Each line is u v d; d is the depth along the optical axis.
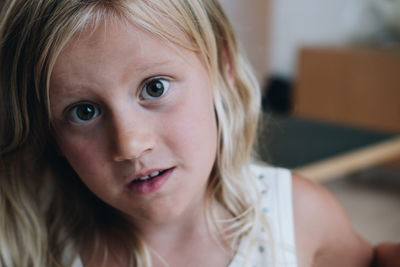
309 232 0.55
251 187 0.56
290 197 0.56
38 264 0.55
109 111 0.42
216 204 0.54
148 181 0.44
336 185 1.83
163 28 0.42
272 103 2.40
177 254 0.52
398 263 0.58
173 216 0.45
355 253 0.59
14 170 0.55
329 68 2.04
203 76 0.45
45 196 0.57
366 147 1.21
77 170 0.45
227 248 0.52
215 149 0.47
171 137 0.43
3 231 0.56
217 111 0.52
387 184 1.83
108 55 0.40
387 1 2.01
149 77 0.42
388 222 1.50
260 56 2.44
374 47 2.03
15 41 0.44
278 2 2.47
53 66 0.41
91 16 0.40
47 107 0.44
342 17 2.24
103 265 0.53
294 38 2.47
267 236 0.53
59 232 0.55
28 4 0.43
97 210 0.56
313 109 2.12
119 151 0.41
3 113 0.49
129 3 0.41
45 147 0.51
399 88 1.83
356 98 1.97
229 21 0.53
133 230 0.53
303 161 1.10
